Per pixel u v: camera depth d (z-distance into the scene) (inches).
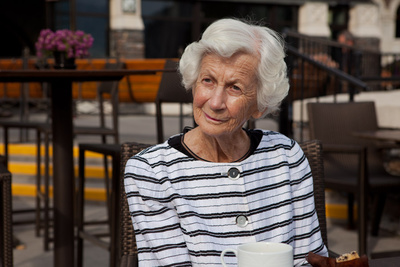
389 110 220.5
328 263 46.8
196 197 56.2
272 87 54.4
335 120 167.5
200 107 55.0
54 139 118.3
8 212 81.4
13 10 550.0
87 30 538.9
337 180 142.7
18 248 157.6
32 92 264.8
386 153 229.8
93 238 117.0
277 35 55.1
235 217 56.6
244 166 57.6
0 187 82.3
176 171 56.8
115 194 103.2
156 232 55.6
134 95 248.7
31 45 559.8
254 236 56.4
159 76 242.4
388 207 177.9
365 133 149.9
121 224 62.8
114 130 174.4
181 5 575.5
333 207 181.3
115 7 539.8
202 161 57.1
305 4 611.5
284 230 57.7
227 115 54.2
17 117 395.9
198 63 54.4
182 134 59.7
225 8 591.5
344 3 635.5
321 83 231.1
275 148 60.1
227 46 52.1
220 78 53.5
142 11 562.6
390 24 678.5
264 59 53.5
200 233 54.7
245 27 53.3
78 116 418.0
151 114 485.4
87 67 239.8
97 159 230.7
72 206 119.6
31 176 232.4
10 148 242.5
